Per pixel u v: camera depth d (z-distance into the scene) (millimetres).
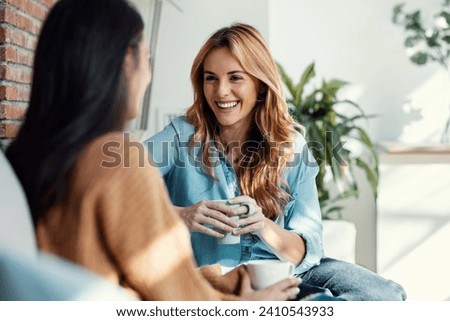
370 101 3943
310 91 3936
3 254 913
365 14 3926
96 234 1050
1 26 2191
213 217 1589
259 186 1841
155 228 1044
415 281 3496
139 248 1036
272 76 1851
